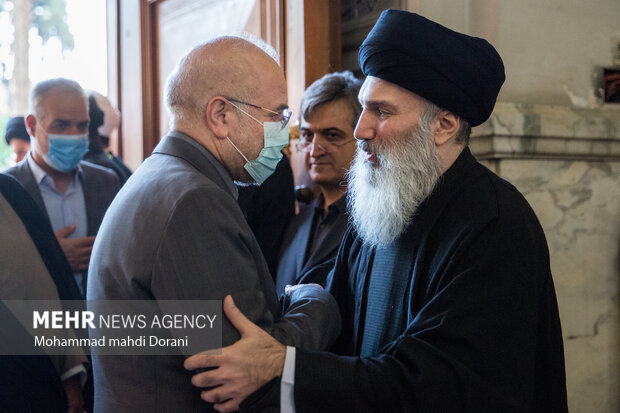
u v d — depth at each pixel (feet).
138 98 12.04
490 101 4.96
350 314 5.57
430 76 4.72
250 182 5.09
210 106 4.64
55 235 8.01
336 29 8.82
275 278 7.54
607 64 8.88
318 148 7.22
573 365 8.42
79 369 7.09
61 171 8.94
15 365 6.28
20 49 28.22
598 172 8.63
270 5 9.09
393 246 5.10
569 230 8.38
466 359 4.27
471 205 4.77
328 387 4.18
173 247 4.04
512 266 4.50
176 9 11.34
